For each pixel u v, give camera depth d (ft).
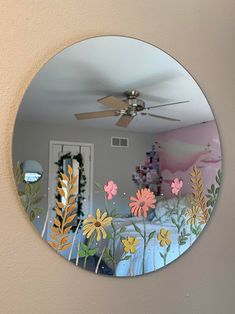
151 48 2.77
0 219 2.12
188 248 2.81
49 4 2.39
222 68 3.19
